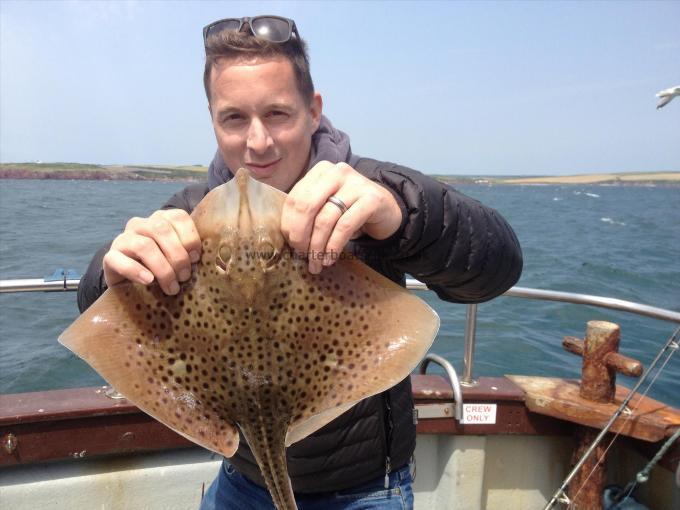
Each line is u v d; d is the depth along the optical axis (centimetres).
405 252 63
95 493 113
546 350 325
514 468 133
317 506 77
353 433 73
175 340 61
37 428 107
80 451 109
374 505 75
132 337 61
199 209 61
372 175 69
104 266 60
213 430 62
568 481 121
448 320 384
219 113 74
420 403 124
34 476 111
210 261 60
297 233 55
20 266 549
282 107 72
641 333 358
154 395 60
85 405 110
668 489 121
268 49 70
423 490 132
